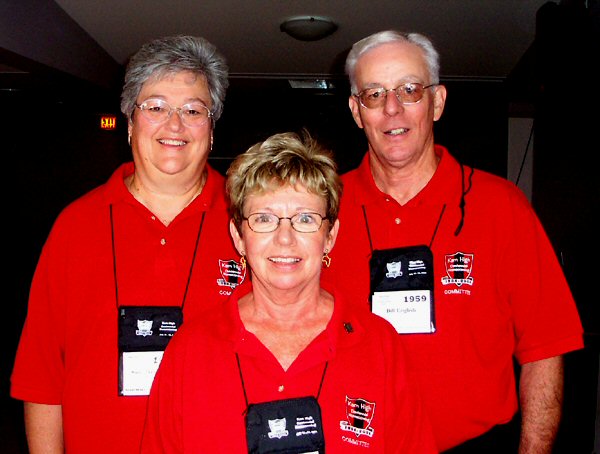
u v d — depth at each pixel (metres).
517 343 2.04
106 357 1.79
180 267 1.85
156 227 1.88
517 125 7.57
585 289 3.29
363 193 2.06
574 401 3.42
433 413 1.91
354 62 2.04
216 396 1.45
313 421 1.41
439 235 1.95
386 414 1.48
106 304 1.81
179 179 1.87
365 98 1.97
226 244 1.91
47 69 5.17
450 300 1.91
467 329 1.90
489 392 1.92
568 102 3.36
